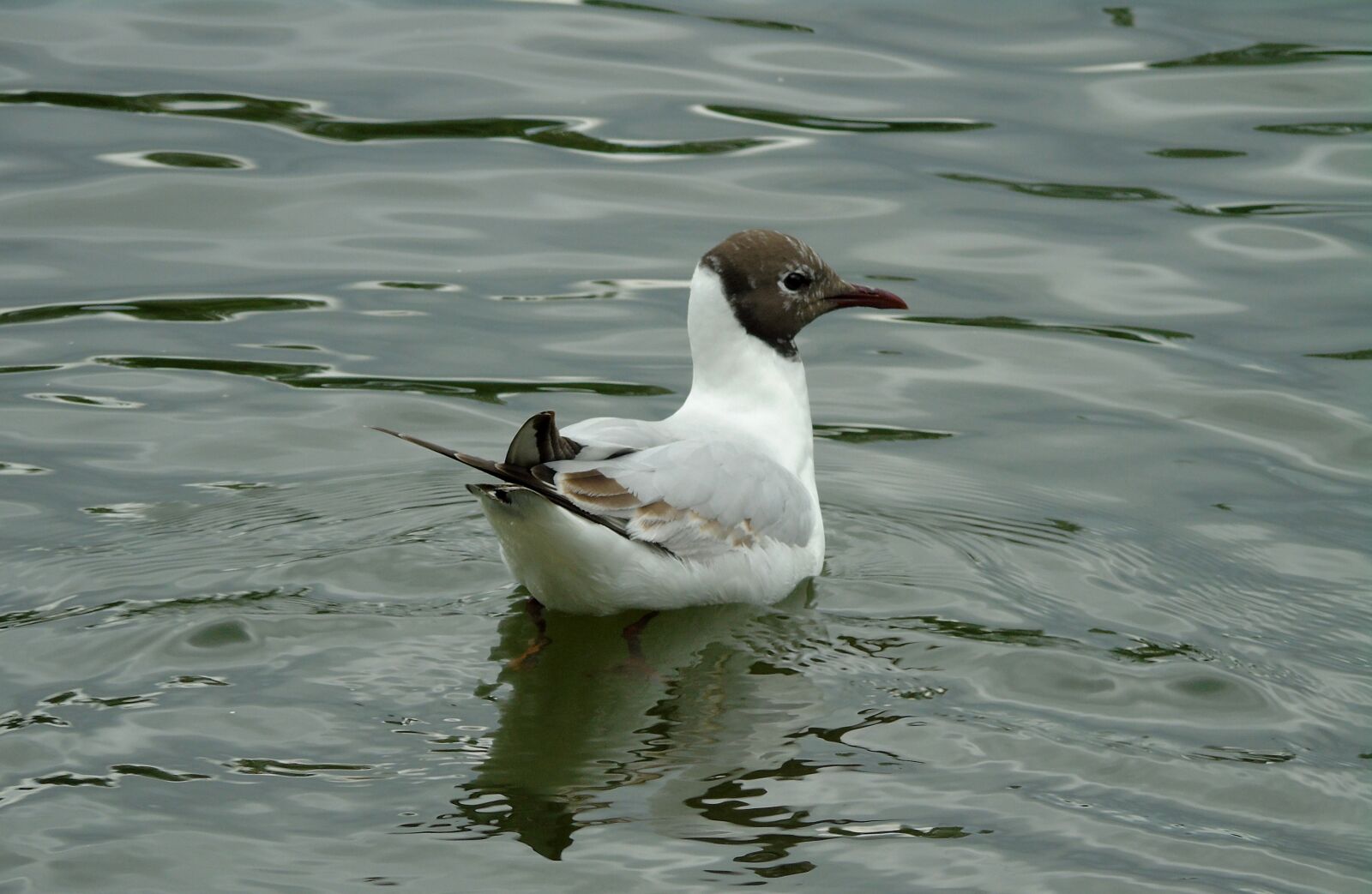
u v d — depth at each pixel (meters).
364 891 8.21
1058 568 12.24
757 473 11.41
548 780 9.27
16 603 11.12
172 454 13.74
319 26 22.55
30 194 18.14
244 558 11.87
